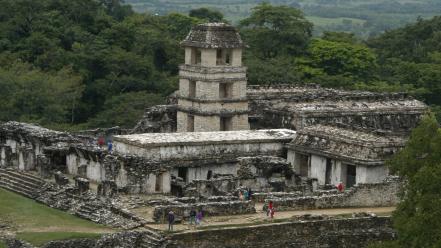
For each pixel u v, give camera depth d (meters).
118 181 129.12
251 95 166.38
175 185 128.62
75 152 137.50
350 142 134.62
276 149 142.12
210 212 116.75
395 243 95.81
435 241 93.12
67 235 109.75
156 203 120.75
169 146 133.88
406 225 94.88
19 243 107.44
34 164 139.12
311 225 116.38
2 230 112.19
